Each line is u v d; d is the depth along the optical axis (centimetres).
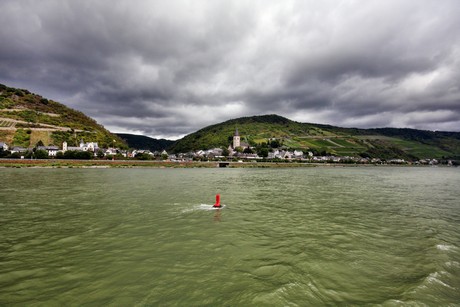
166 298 1031
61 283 1164
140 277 1225
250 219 2492
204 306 974
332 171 12794
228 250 1619
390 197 4178
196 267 1348
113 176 7512
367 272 1326
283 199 3778
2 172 8450
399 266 1413
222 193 4309
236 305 984
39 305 984
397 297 1073
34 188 4566
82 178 6631
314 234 2008
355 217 2647
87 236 1886
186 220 2420
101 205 3098
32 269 1317
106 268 1328
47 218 2436
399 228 2238
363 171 13450
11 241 1764
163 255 1520
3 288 1120
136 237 1872
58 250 1598
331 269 1352
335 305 1005
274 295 1062
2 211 2730
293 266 1377
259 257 1505
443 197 4284
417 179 8594
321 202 3556
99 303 995
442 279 1257
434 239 1923
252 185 5712
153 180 6475
